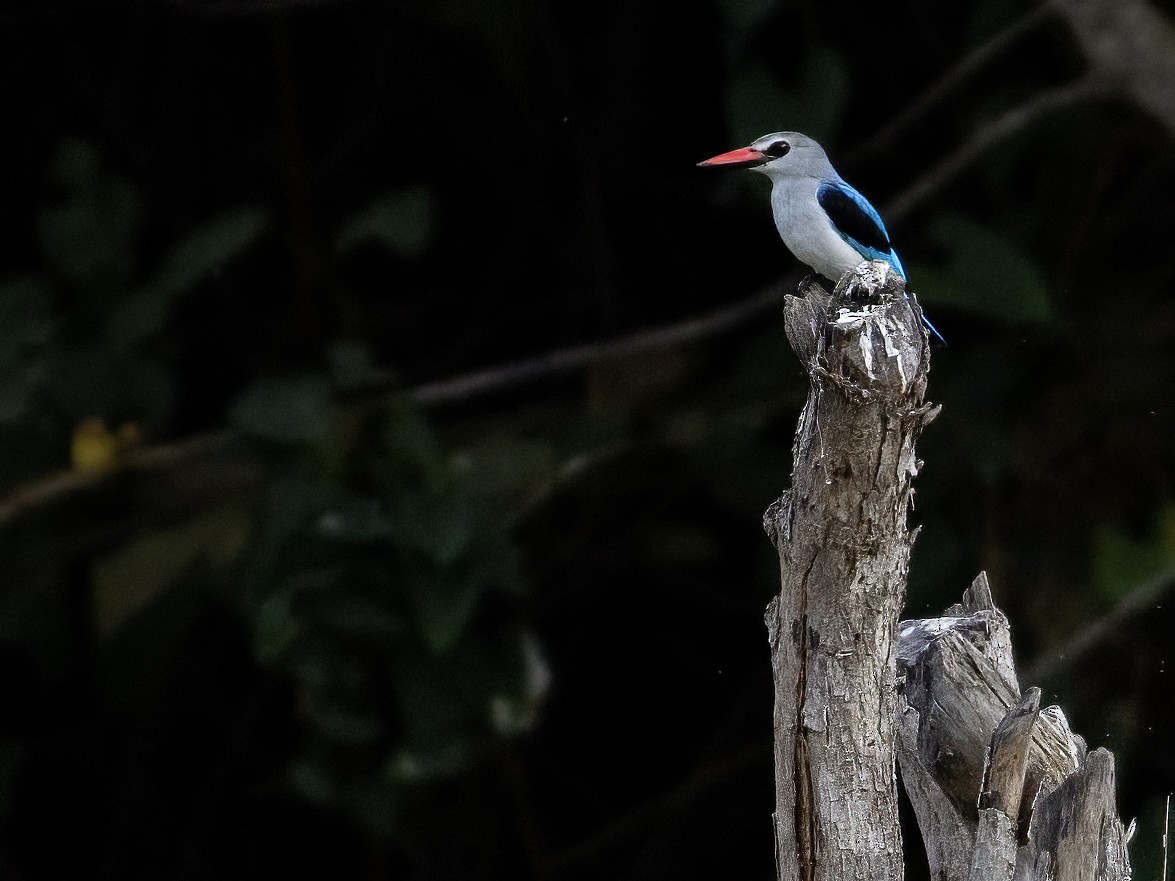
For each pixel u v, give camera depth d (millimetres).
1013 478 11227
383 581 9758
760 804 11883
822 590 4281
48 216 10094
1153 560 10648
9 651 11461
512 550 9820
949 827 4703
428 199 10062
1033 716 4254
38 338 9945
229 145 11875
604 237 12172
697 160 12008
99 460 10477
